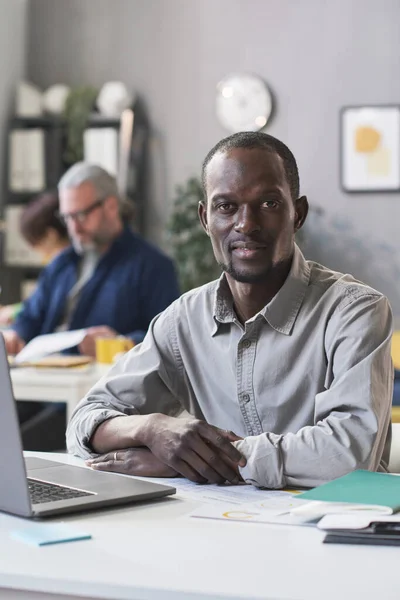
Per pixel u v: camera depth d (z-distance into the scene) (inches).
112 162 264.7
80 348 148.2
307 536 46.9
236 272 68.7
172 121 278.2
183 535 47.3
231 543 45.6
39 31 287.4
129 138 267.1
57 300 165.3
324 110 265.1
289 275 70.4
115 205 164.1
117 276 163.0
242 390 71.9
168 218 278.5
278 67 269.0
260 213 67.4
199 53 275.3
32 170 269.1
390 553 43.6
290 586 38.3
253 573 40.2
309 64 266.4
